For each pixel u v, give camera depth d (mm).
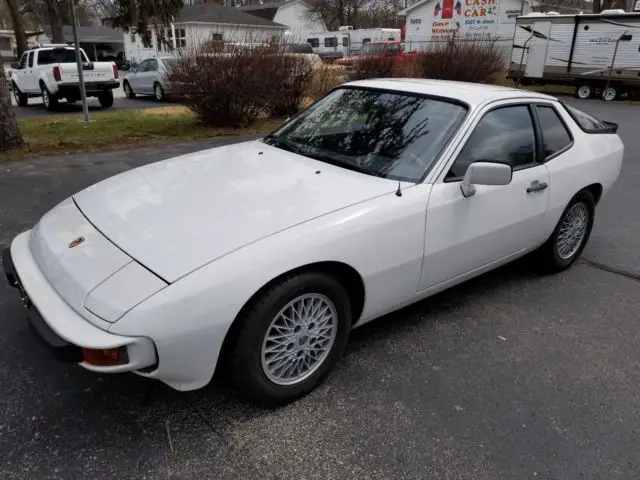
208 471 2277
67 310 2264
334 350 2840
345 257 2646
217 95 11094
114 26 16812
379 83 3951
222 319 2271
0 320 3348
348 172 3168
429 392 2863
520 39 22594
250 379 2496
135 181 3199
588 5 46562
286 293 2461
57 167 7246
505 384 2969
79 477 2215
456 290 4133
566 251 4477
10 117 8156
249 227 2525
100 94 15812
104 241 2525
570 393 2924
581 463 2430
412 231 2941
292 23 56969
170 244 2416
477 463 2396
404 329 3502
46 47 15852
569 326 3645
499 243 3607
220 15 35688
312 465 2336
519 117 3727
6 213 5293
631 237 5473
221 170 3256
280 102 12344
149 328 2137
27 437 2410
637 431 2654
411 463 2375
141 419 2557
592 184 4352
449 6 31109
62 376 2844
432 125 3340
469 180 3043
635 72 19688
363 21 61500
